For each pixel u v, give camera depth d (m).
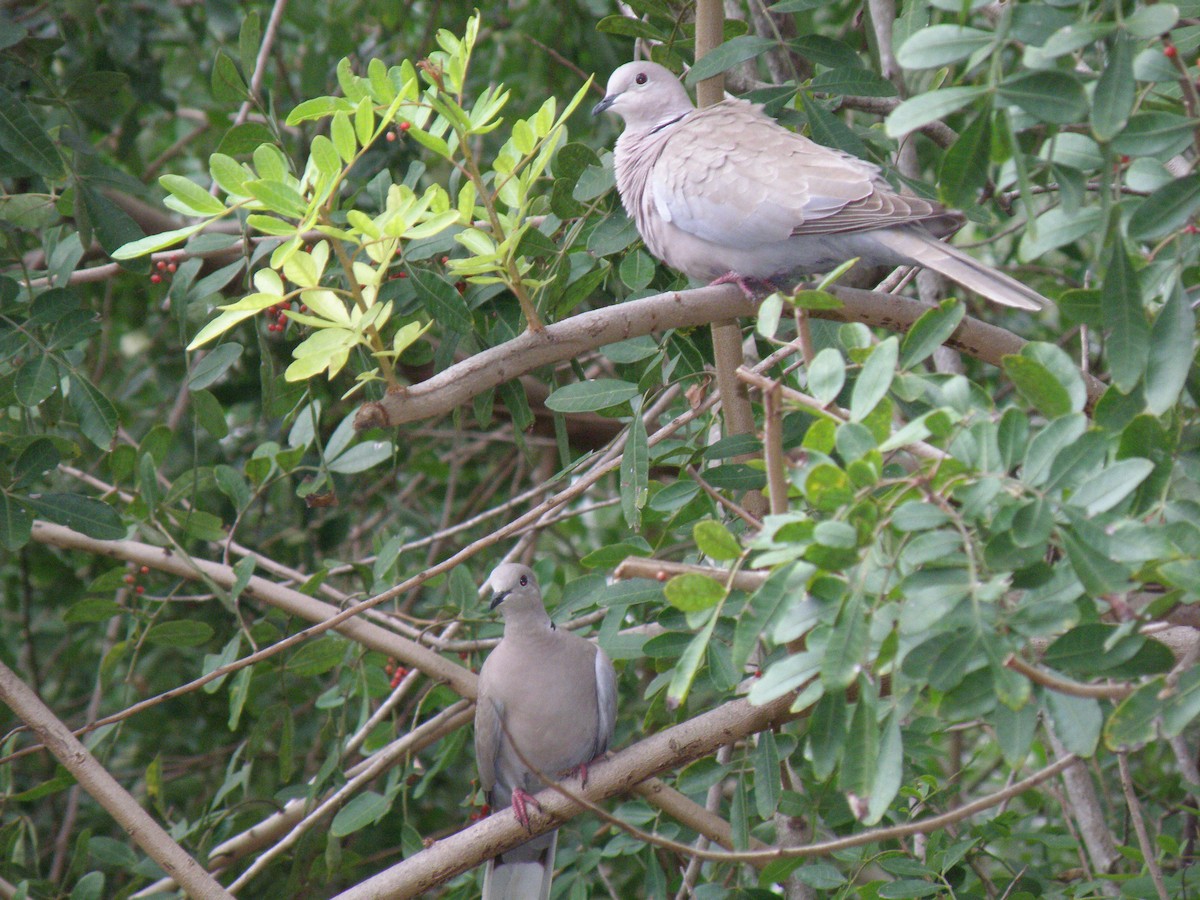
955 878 9.14
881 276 12.49
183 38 16.45
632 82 10.71
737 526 9.40
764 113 9.68
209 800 13.48
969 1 5.62
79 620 10.57
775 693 5.37
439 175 14.75
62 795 14.28
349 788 10.17
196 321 11.28
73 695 15.85
